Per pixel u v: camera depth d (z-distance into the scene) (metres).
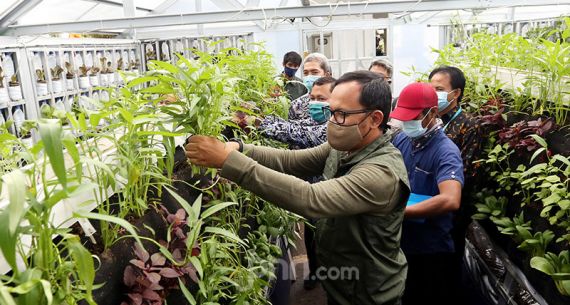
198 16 3.41
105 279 0.98
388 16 6.65
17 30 3.68
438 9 3.18
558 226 1.74
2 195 0.93
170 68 1.08
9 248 0.54
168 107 1.16
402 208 1.38
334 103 1.33
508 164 2.21
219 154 1.15
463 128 2.40
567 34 2.00
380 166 1.29
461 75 2.38
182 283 1.00
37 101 3.61
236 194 1.60
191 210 1.02
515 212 2.21
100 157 1.03
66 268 0.72
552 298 1.71
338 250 1.44
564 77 2.11
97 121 0.95
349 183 1.24
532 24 5.32
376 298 1.43
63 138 0.64
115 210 1.20
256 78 2.22
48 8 4.55
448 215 2.00
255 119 1.95
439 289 2.10
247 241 1.61
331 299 1.56
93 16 5.20
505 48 2.78
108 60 4.69
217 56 1.63
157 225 1.22
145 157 1.15
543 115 2.20
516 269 2.05
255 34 6.11
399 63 6.86
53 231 0.69
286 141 2.07
